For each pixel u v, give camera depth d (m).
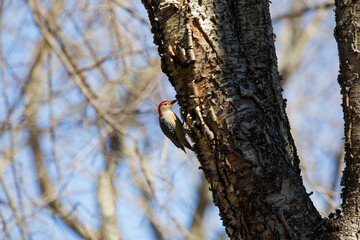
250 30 7.29
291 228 6.39
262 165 6.55
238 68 6.88
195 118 6.87
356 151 6.73
